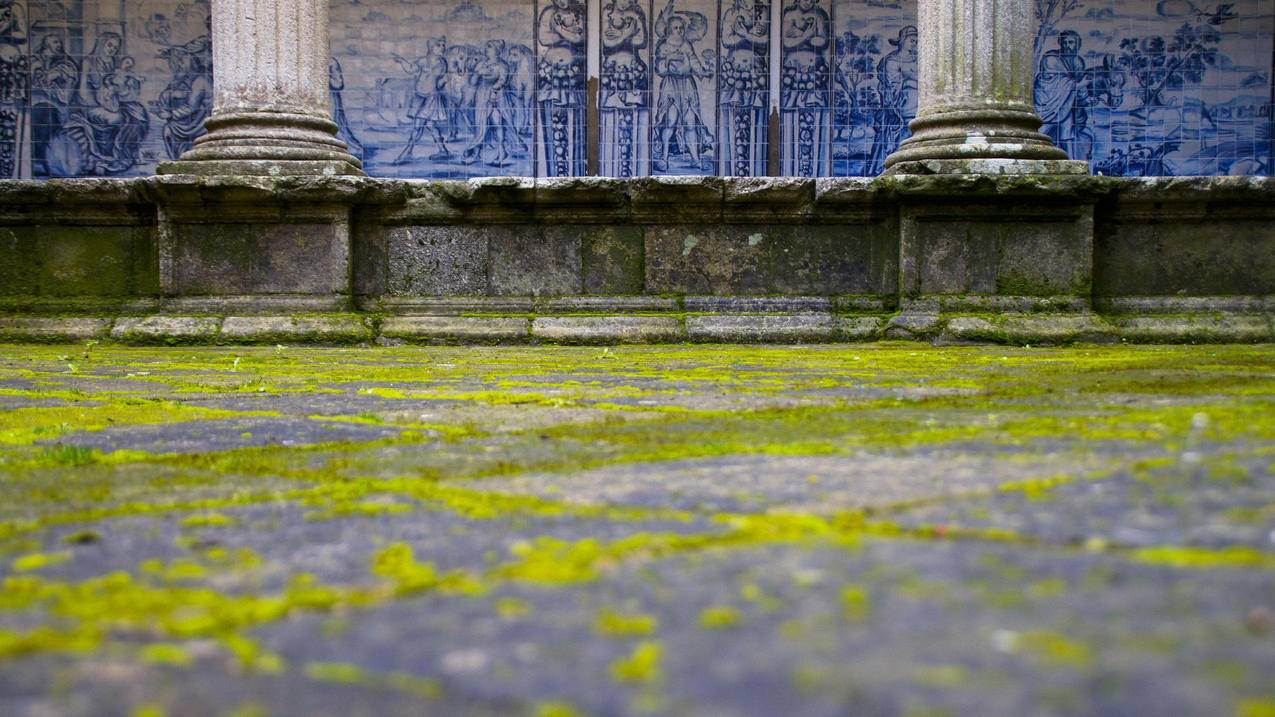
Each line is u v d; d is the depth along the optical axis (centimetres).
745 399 415
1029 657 112
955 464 242
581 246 952
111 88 1788
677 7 1791
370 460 267
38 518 200
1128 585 138
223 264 939
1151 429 295
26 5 1775
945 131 949
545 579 147
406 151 1802
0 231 951
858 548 160
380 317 927
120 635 127
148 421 364
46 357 753
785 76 1797
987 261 930
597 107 1797
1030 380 496
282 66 952
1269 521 173
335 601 140
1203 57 1825
